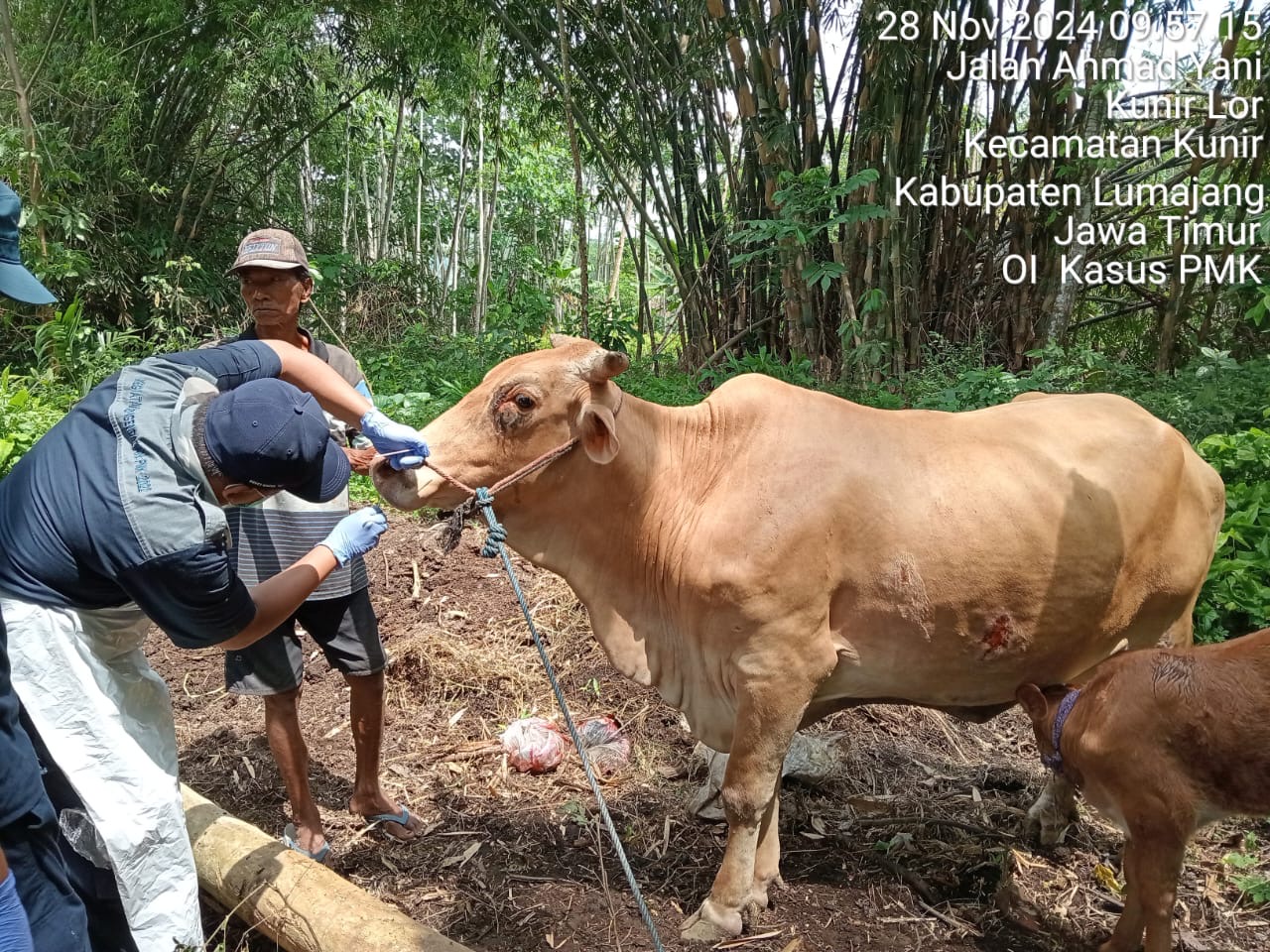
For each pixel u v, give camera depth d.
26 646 1.89
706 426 2.60
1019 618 2.53
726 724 2.67
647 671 2.73
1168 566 2.70
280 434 1.86
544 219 19.73
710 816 3.15
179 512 1.83
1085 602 2.58
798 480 2.45
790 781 3.36
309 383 2.42
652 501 2.56
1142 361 9.08
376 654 2.99
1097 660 2.77
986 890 2.85
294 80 10.98
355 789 3.14
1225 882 2.88
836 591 2.50
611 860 2.98
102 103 9.67
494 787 3.37
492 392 2.52
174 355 2.14
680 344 11.84
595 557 2.66
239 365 2.23
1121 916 2.49
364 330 12.96
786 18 7.17
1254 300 7.41
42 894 1.84
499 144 13.02
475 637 4.30
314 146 13.88
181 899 2.15
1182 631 2.92
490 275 19.23
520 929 2.66
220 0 9.45
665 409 2.67
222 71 10.09
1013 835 3.10
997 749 3.70
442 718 3.83
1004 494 2.49
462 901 2.78
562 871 2.93
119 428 1.89
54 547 1.87
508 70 11.50
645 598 2.66
